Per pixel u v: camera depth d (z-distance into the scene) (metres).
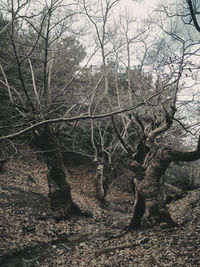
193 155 12.42
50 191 18.09
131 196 31.02
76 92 22.30
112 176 32.88
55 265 11.83
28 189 20.77
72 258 12.35
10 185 20.36
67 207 18.31
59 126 18.78
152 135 14.61
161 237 12.05
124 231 14.49
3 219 15.21
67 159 33.53
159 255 10.17
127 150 15.37
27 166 27.92
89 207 22.53
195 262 8.91
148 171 13.98
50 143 17.66
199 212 15.82
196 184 32.97
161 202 13.68
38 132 17.19
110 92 25.08
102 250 12.27
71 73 22.48
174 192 30.81
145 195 13.82
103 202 26.50
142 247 11.43
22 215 16.38
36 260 12.63
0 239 13.48
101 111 23.94
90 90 22.17
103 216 21.61
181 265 8.89
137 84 18.62
